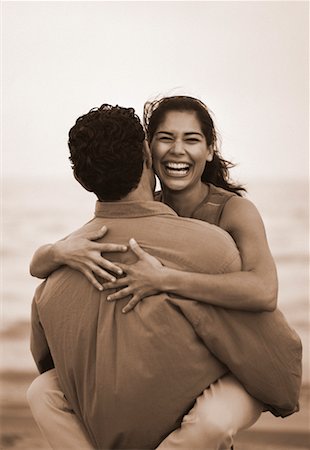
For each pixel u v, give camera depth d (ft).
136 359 9.73
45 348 11.16
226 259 10.02
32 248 99.71
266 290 10.00
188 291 9.72
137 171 10.14
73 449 10.58
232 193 12.12
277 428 42.68
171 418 10.01
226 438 9.91
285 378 10.19
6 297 79.20
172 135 11.72
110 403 9.90
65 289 10.27
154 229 10.11
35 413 10.90
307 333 72.02
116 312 9.91
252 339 9.96
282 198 100.53
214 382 10.21
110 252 10.14
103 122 10.02
